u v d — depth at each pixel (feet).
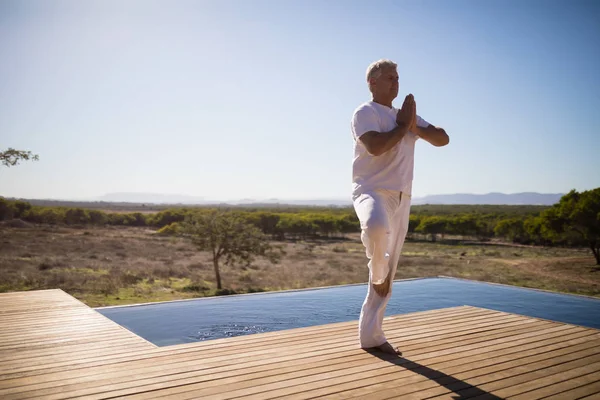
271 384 7.30
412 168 8.76
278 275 65.92
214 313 21.84
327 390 7.06
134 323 19.89
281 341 9.96
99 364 8.52
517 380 7.72
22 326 12.16
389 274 9.02
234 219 59.57
